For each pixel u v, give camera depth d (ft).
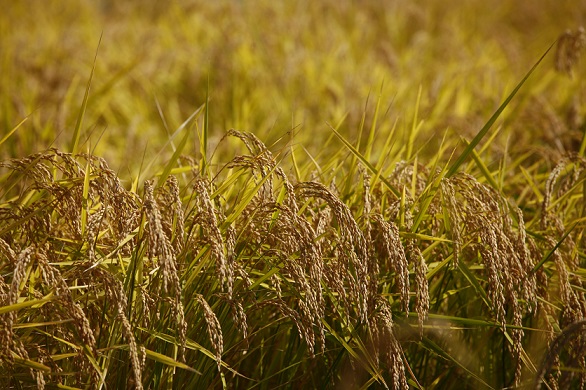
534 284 11.12
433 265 11.61
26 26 34.99
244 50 28.73
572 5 39.99
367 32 34.50
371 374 10.52
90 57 28.89
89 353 9.21
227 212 11.39
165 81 27.48
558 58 17.10
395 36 34.88
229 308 10.48
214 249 9.39
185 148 21.06
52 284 9.21
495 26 37.96
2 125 21.56
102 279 9.51
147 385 10.46
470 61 29.73
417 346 11.90
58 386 9.48
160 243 8.91
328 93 24.90
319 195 10.13
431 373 12.47
